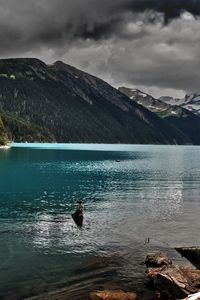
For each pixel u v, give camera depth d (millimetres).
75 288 24812
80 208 45750
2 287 24828
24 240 35781
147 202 59906
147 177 100750
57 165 134750
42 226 41625
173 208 54844
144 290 24656
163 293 23828
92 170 118188
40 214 48250
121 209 53156
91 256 31312
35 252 32125
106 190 72812
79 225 42469
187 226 43125
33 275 26969
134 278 26625
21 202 57094
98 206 55219
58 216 47094
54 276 26828
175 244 35594
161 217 48031
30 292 24109
